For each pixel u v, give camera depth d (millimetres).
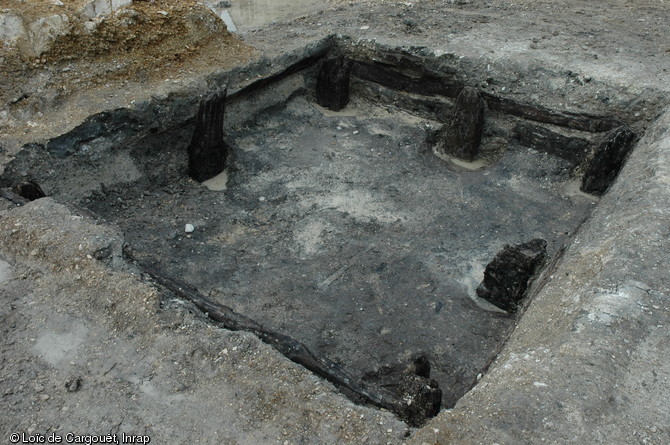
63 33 5879
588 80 6469
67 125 5547
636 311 3215
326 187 6383
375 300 4984
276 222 5887
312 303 4922
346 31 7961
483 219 5957
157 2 6805
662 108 6023
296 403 2951
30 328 3455
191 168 6395
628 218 4109
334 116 7723
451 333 4688
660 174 4520
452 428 2646
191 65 6648
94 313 3541
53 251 3928
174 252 5410
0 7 5738
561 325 3338
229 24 9984
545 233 5754
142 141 6129
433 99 7406
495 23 8258
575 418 2627
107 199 5871
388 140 7273
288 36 7832
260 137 7090
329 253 5504
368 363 4395
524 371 2947
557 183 6441
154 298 3582
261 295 4977
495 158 6984
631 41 7465
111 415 2945
